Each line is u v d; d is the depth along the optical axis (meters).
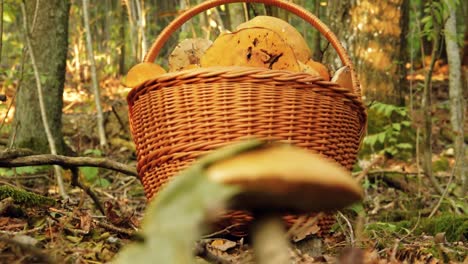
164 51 14.15
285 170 0.85
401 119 7.35
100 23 15.93
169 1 15.84
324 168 0.88
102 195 5.05
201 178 0.90
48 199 2.79
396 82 7.52
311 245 2.63
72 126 7.84
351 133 2.82
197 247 1.80
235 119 2.59
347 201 0.90
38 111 5.97
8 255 1.89
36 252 1.67
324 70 3.02
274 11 4.45
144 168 2.82
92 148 7.27
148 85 2.72
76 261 2.04
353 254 1.13
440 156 7.17
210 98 2.60
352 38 7.60
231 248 2.54
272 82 2.60
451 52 5.73
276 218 0.95
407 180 5.63
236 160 0.90
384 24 7.52
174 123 2.66
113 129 7.40
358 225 2.19
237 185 0.87
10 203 2.58
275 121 2.60
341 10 7.66
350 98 2.76
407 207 4.98
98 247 2.25
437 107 9.48
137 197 5.38
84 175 5.35
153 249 0.91
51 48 5.94
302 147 2.63
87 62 13.72
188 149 2.63
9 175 5.43
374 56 7.52
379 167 6.36
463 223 3.62
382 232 3.38
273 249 0.95
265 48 2.80
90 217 2.49
